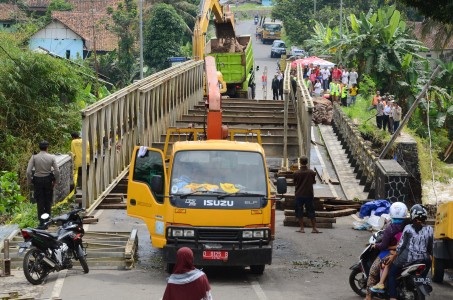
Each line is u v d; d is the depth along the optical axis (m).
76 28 96.81
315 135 44.53
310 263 20.34
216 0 52.03
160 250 21.45
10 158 33.19
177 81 38.84
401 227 15.26
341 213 26.72
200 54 46.84
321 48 74.31
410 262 14.88
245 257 18.33
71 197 27.64
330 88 55.28
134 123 31.36
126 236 21.52
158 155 19.33
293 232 24.41
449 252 17.95
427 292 14.66
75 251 18.55
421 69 61.25
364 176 32.09
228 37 55.56
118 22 84.94
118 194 28.02
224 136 23.80
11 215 26.48
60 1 108.44
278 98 59.22
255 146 19.36
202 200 18.42
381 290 15.27
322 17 108.88
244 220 18.36
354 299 16.69
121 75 80.69
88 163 26.30
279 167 32.94
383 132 43.28
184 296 10.92
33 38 92.81
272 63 104.44
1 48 36.09
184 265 11.05
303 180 24.20
